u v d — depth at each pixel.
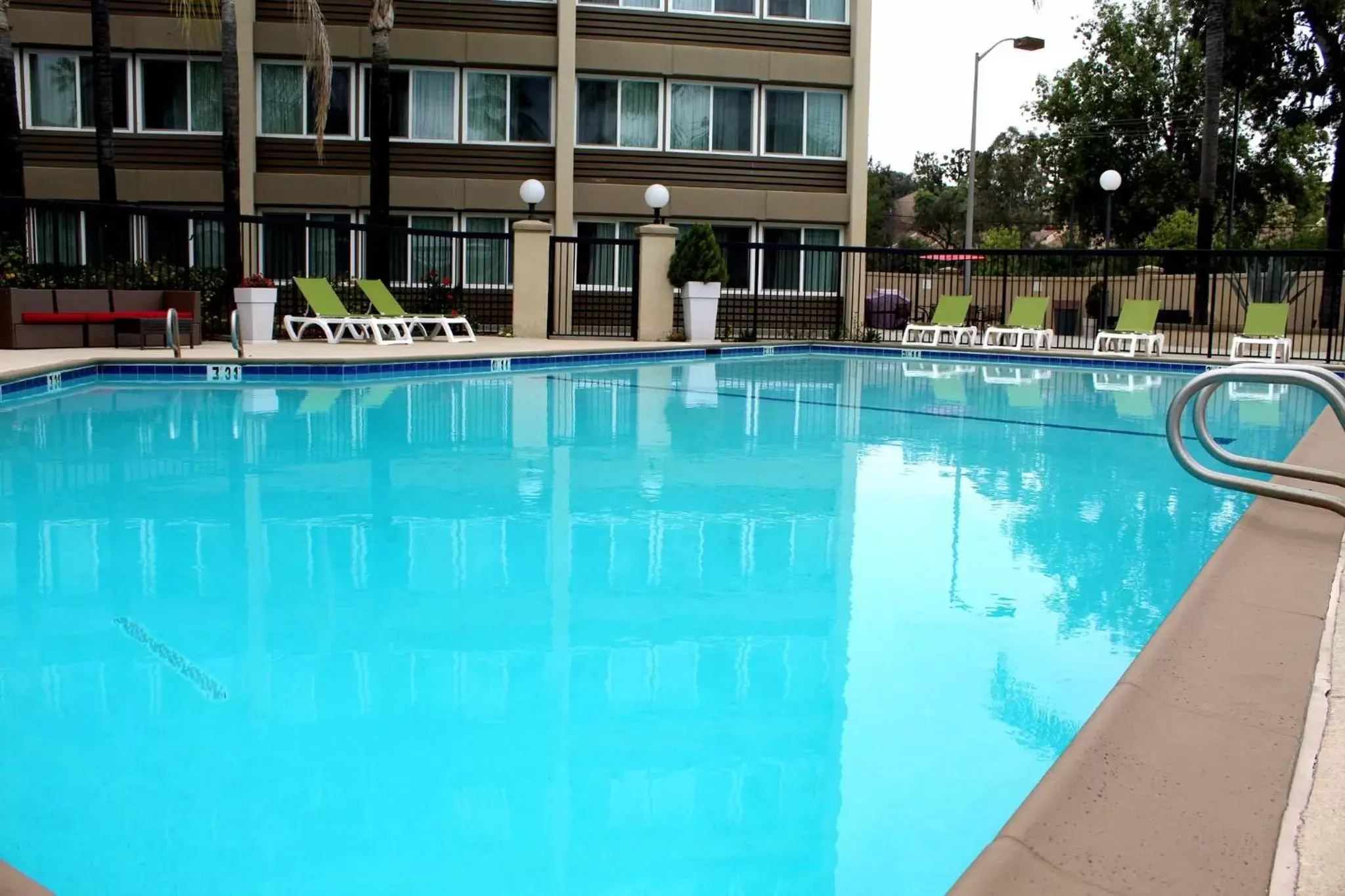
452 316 18.09
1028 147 61.50
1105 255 19.30
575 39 22.36
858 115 23.47
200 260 17.62
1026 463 7.85
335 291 18.17
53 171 21.58
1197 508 6.23
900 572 4.75
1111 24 39.19
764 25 23.17
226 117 18.02
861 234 23.75
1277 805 2.29
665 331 19.59
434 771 2.74
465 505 6.02
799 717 3.12
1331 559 4.46
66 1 21.30
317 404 10.55
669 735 2.99
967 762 2.83
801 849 2.36
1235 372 5.33
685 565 4.83
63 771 2.71
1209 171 23.95
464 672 3.45
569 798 2.60
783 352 20.34
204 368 12.36
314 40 18.00
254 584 4.39
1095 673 3.52
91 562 4.68
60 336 13.45
